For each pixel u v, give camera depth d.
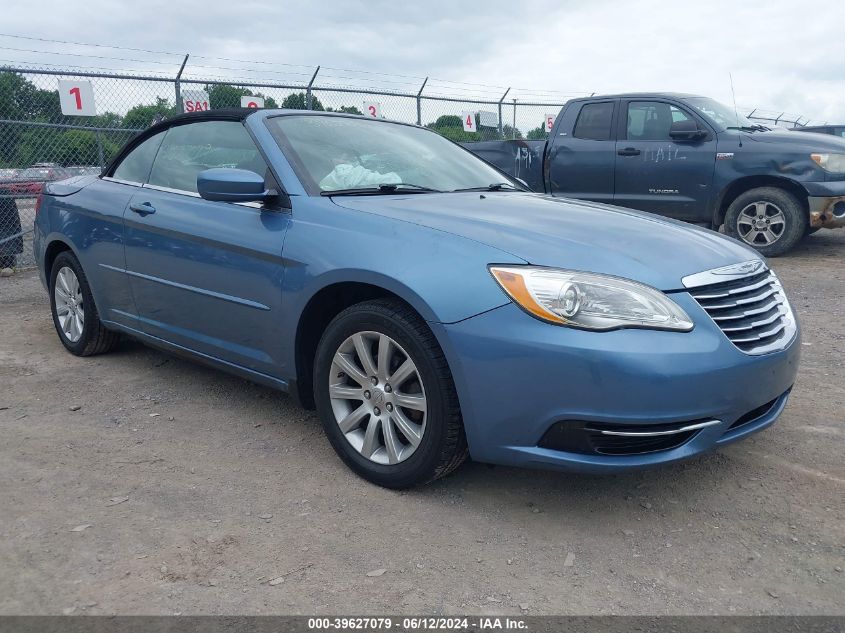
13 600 2.27
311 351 3.35
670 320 2.61
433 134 4.58
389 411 2.99
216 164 3.83
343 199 3.34
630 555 2.59
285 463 3.29
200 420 3.80
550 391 2.56
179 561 2.49
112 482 3.08
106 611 2.22
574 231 3.00
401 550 2.59
